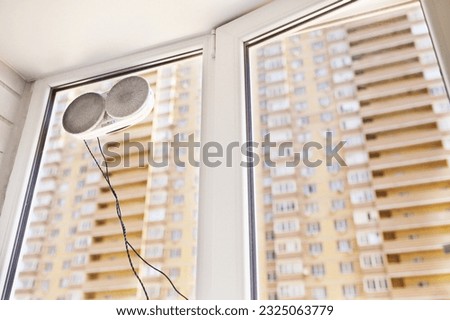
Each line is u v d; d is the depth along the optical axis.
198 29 1.32
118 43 1.38
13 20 1.26
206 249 1.01
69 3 1.21
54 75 1.52
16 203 1.30
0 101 1.40
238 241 0.98
